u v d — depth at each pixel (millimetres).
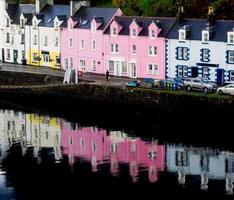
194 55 112500
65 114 108062
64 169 77938
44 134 94062
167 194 70125
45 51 135500
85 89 112250
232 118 95812
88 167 78500
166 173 76375
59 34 132000
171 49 114875
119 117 105000
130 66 120812
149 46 117625
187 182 73375
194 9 135625
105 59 124438
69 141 90250
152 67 117875
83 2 132875
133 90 106375
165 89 106000
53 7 138125
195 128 95938
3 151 85438
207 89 103562
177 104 101188
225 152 83938
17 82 126125
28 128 97750
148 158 81812
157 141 89500
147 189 71375
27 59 139500
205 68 111500
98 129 96812
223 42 109000
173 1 140375
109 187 72250
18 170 77562
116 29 121938
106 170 77500
